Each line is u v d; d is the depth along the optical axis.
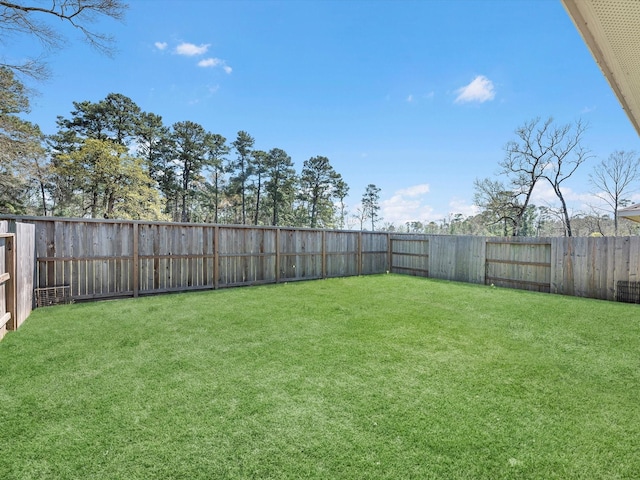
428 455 1.79
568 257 6.88
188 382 2.67
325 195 36.66
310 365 3.02
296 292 6.97
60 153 21.23
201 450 1.83
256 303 5.80
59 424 2.07
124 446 1.86
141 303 5.81
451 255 9.09
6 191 15.25
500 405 2.33
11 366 2.98
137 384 2.63
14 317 4.08
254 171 33.81
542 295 6.77
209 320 4.61
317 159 35.53
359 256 10.19
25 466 1.70
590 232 21.55
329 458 1.77
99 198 22.89
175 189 28.73
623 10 1.12
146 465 1.71
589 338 3.88
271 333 4.00
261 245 8.22
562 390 2.57
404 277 9.62
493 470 1.69
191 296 6.50
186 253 7.09
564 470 1.70
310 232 9.14
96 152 20.42
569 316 4.93
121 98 24.19
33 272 5.25
